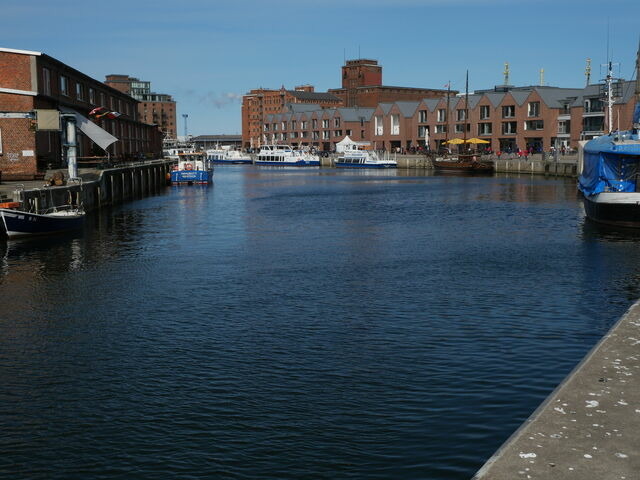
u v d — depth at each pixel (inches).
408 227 1545.3
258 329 667.4
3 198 1353.3
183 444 408.2
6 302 811.4
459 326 671.1
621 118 4050.2
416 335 638.5
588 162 1643.7
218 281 914.7
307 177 4128.9
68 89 2377.0
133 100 3737.7
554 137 4717.0
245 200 2400.3
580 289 847.1
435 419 435.2
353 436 412.8
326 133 7071.9
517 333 644.7
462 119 5388.8
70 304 796.0
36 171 1879.9
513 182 3253.0
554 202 2144.4
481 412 445.7
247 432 423.2
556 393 263.6
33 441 417.7
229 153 6756.9
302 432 420.5
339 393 487.5
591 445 219.8
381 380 513.7
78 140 2418.8
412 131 5890.8
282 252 1171.3
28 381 528.7
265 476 365.7
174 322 701.9
